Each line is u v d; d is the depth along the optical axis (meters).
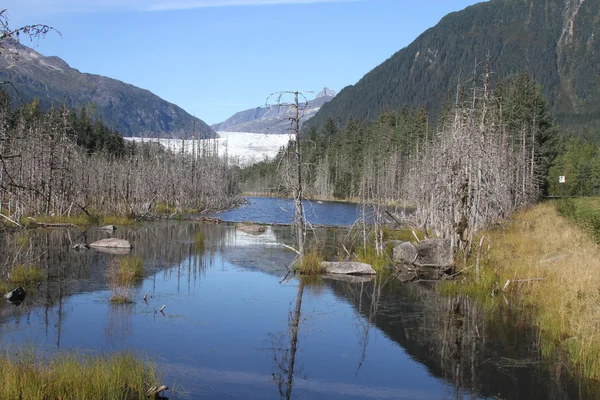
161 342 11.87
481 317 14.58
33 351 9.84
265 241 30.77
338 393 9.62
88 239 27.53
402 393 9.62
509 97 51.38
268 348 11.91
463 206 20.91
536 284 16.53
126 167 56.06
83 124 83.25
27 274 17.12
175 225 38.56
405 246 22.89
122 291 16.05
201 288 17.62
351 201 86.75
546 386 10.00
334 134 113.62
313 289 18.05
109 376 8.77
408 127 83.12
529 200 44.88
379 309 15.47
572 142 91.44
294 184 21.39
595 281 14.02
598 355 10.55
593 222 22.98
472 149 21.81
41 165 35.03
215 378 9.99
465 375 10.55
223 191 72.19
